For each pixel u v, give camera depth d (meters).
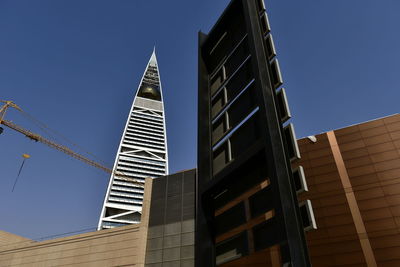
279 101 10.27
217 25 15.19
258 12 12.68
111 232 49.59
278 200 8.09
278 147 8.91
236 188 10.64
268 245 8.38
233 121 12.02
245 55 12.50
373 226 43.56
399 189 44.72
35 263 51.66
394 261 40.38
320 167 51.19
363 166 48.53
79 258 48.84
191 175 51.78
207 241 10.67
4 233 66.06
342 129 53.19
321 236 45.53
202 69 15.66
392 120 50.53
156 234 47.50
